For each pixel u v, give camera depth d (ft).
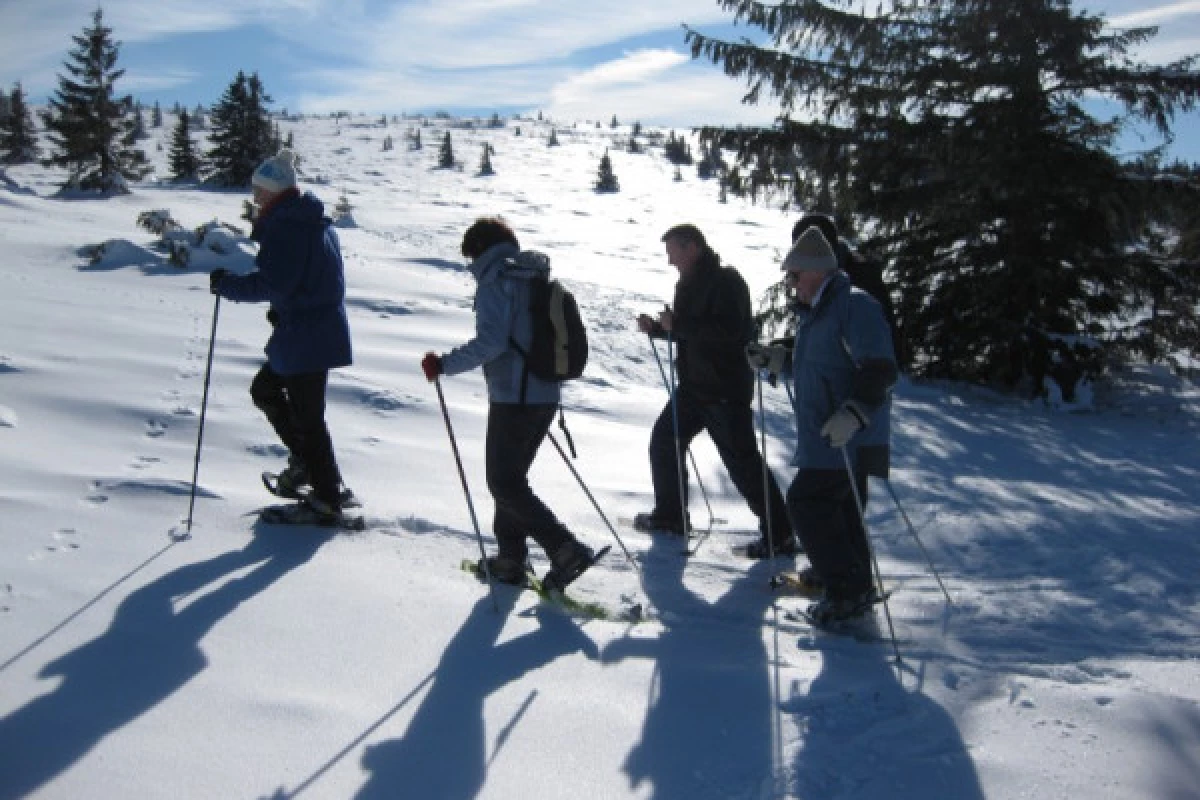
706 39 37.09
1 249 37.09
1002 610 12.50
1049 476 22.44
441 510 15.06
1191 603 12.69
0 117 171.01
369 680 9.28
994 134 34.68
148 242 40.57
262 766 7.67
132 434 16.89
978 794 7.74
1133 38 35.12
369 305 34.32
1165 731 8.72
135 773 7.42
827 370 11.57
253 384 13.97
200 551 12.30
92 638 9.60
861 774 8.00
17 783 7.20
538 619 11.14
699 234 14.24
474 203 119.55
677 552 14.80
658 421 15.62
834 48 36.40
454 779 7.68
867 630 11.72
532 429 11.88
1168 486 21.85
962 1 34.55
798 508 11.85
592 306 42.47
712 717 8.91
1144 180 34.27
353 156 212.43
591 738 8.43
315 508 13.62
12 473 13.92
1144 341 37.50
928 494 19.10
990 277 36.63
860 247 38.52
